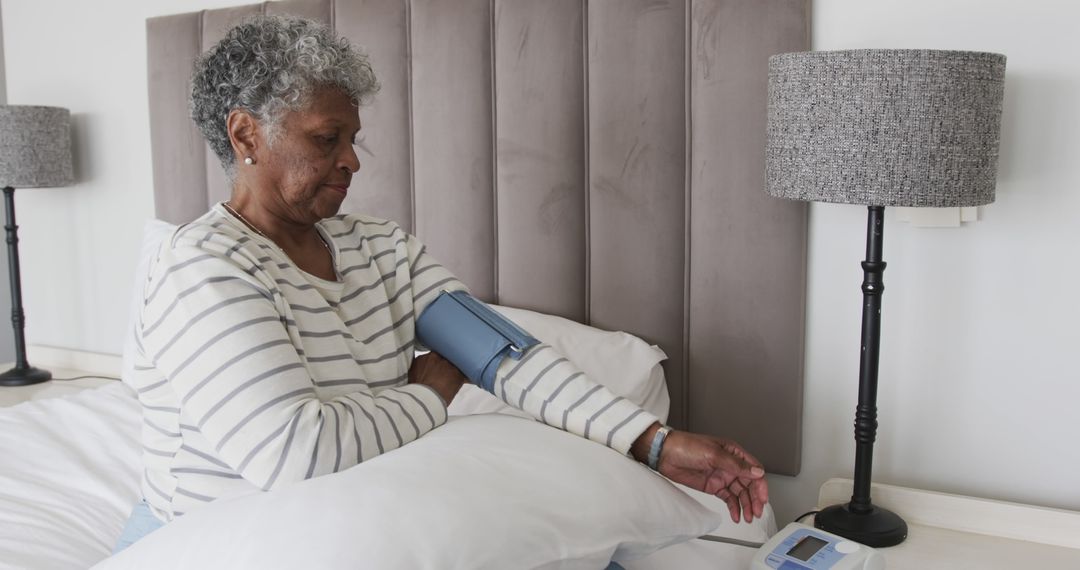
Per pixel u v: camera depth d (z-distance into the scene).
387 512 0.87
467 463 0.98
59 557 1.34
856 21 1.64
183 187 2.33
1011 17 1.54
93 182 2.62
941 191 1.31
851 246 1.69
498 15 1.88
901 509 1.62
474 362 1.20
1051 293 1.58
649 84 1.75
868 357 1.51
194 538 0.89
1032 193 1.57
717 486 1.15
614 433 1.13
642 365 1.74
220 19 2.21
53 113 2.41
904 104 1.29
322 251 1.19
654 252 1.80
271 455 0.94
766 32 1.64
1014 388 1.63
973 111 1.31
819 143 1.35
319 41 1.09
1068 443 1.61
